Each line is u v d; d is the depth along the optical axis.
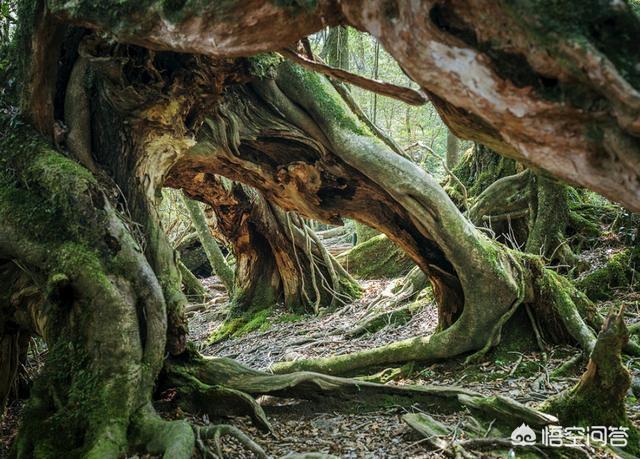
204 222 17.59
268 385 7.75
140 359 6.49
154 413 6.47
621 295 10.41
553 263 11.86
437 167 25.53
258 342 13.19
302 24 4.23
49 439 6.00
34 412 6.23
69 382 6.31
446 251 8.69
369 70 21.62
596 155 3.58
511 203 12.59
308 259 14.34
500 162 13.91
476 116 4.20
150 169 7.68
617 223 12.16
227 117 8.55
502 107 3.72
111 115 7.41
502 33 3.53
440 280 9.40
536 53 3.44
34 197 6.70
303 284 14.43
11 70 7.07
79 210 6.52
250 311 14.91
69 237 6.53
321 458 5.81
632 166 3.42
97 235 6.53
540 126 3.67
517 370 8.39
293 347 11.92
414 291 12.86
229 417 7.38
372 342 11.25
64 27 6.58
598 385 6.14
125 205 7.50
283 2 4.13
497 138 4.32
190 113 7.84
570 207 12.77
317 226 26.42
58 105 7.39
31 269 6.66
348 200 9.53
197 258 23.20
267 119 8.79
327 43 14.34
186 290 19.34
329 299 14.46
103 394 6.17
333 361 9.19
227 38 4.43
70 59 7.32
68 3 5.33
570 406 6.25
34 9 6.30
